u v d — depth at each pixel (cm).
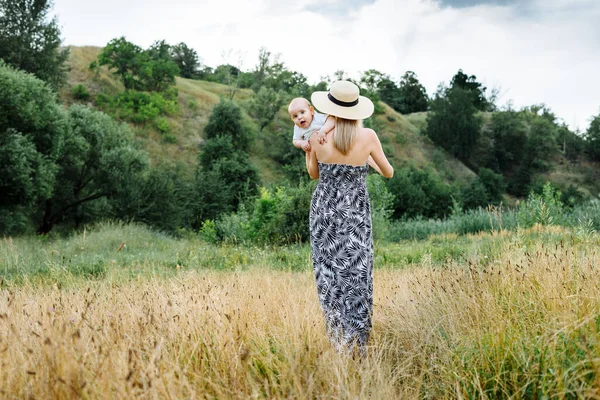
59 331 256
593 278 328
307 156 358
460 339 294
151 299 412
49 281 696
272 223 1530
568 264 365
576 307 274
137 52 5303
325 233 343
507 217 1633
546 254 395
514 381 232
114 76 5284
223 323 301
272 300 405
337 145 334
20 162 2031
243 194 3581
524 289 341
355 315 333
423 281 473
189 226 2812
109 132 2847
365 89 7256
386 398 233
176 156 4338
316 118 351
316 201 349
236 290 464
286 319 323
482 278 387
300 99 351
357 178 346
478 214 1992
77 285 630
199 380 235
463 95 7619
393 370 281
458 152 7206
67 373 204
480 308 332
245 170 3822
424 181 4747
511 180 7631
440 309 366
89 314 337
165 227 2567
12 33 3844
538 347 254
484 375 250
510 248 542
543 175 7775
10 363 233
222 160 3862
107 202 2708
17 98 2123
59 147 2325
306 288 552
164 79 5356
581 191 7250
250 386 241
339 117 336
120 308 374
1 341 269
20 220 2228
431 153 6962
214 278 606
